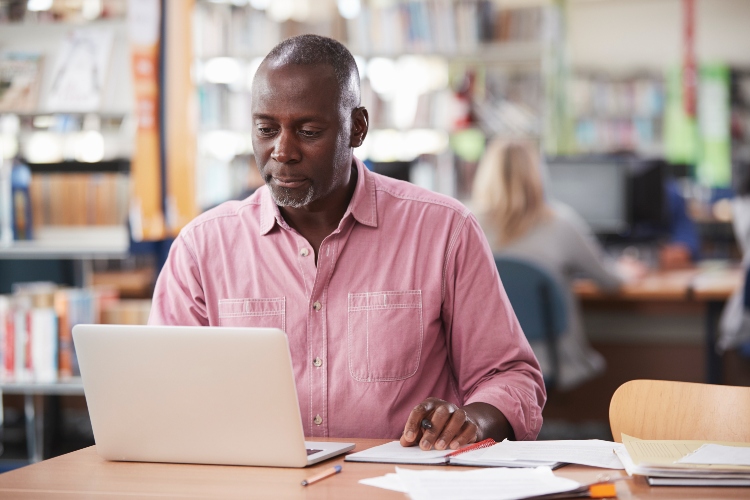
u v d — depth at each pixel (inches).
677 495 43.9
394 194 65.6
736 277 156.4
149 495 45.4
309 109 57.6
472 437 53.1
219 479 48.1
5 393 164.9
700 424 60.3
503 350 63.0
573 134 307.9
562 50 238.8
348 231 63.6
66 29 137.5
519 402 59.3
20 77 135.3
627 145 323.6
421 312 62.8
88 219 134.5
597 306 157.2
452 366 66.2
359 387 62.0
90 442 155.2
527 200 137.0
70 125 137.8
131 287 153.3
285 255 64.0
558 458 49.6
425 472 46.6
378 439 58.4
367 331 62.2
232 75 199.0
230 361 48.9
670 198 194.1
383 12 194.2
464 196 190.9
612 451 51.6
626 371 159.6
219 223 66.3
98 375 51.8
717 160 327.0
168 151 134.0
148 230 131.7
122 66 135.6
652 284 146.6
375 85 205.2
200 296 65.6
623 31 331.6
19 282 152.5
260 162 59.8
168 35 133.4
